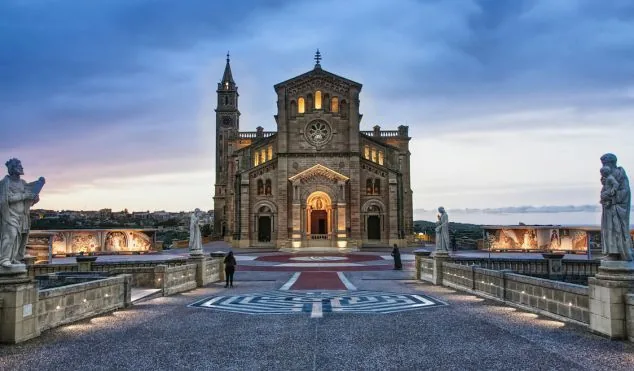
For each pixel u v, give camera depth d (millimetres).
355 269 44219
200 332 17219
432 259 33344
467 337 15961
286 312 21375
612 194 15242
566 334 16016
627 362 12742
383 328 17625
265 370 12570
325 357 13742
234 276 38875
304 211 75562
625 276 15094
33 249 53375
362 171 78312
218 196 119000
